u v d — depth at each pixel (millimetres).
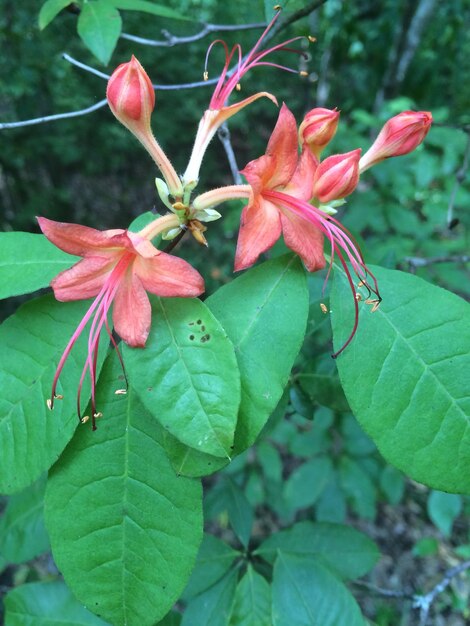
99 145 601
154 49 603
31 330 146
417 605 259
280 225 135
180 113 646
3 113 502
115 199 664
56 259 154
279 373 136
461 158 485
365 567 217
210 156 702
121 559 138
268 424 190
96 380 139
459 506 349
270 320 141
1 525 213
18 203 555
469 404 132
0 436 138
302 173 143
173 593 137
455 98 820
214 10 683
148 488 139
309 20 676
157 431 141
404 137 159
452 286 427
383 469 354
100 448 141
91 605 137
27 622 194
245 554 217
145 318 130
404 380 136
